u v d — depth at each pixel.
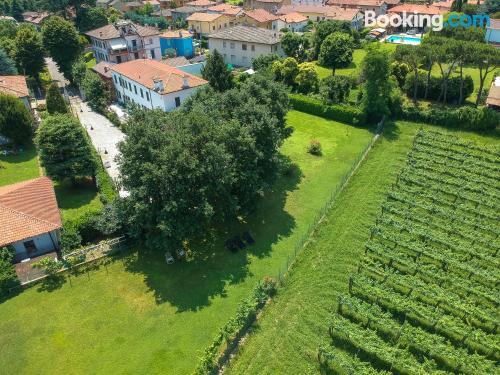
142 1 148.38
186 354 26.38
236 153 35.12
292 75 68.06
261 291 29.80
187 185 31.31
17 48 75.62
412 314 28.64
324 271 33.06
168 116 36.62
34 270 31.88
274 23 107.94
